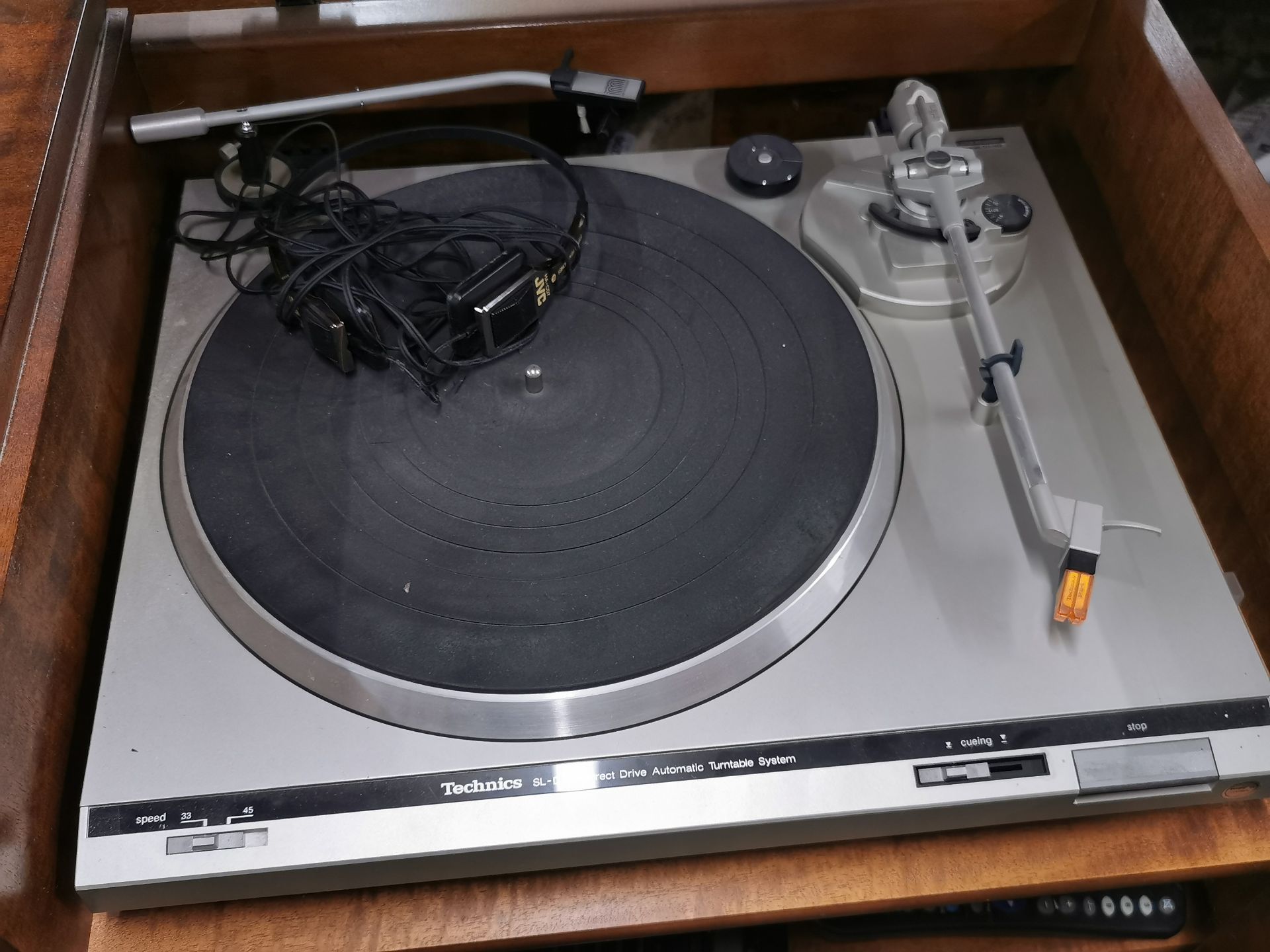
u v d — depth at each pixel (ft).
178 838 1.98
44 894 2.03
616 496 2.35
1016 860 2.21
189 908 2.13
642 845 2.07
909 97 2.79
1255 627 2.64
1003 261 2.74
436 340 2.65
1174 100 2.66
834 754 2.08
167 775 2.03
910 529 2.35
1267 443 2.44
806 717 2.11
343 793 2.02
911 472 2.44
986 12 2.99
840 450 2.42
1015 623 2.23
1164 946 2.72
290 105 2.70
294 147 3.22
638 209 2.86
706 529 2.30
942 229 2.64
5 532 1.95
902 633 2.21
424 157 3.33
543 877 2.17
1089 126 3.11
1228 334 2.53
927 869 2.20
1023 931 2.70
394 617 2.17
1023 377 2.60
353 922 2.11
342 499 2.34
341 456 2.41
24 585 2.02
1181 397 2.81
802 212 2.88
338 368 2.56
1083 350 2.64
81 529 2.30
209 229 2.84
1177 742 2.13
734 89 3.28
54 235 2.28
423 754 2.05
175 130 2.69
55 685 2.14
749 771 2.06
